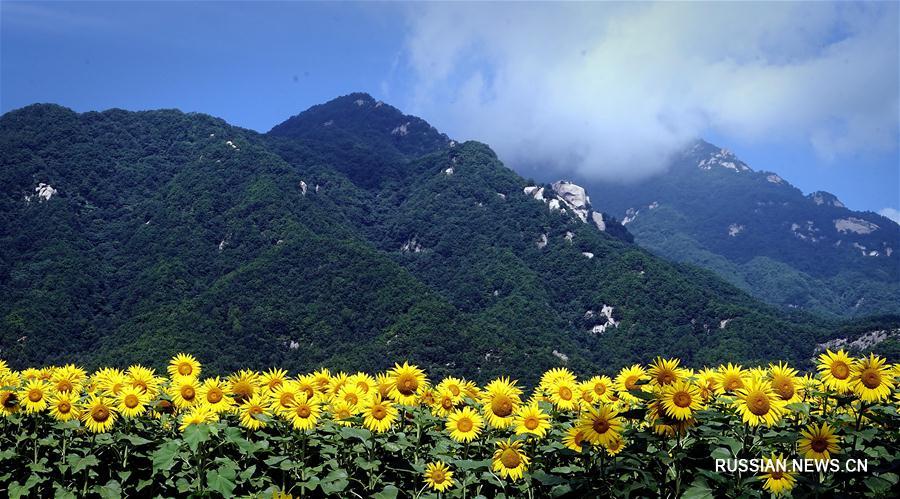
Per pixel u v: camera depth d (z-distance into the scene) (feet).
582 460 27.96
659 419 23.41
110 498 29.27
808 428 22.80
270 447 30.91
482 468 29.40
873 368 23.95
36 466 29.84
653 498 23.48
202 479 28.27
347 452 31.14
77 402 32.24
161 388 35.53
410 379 33.65
